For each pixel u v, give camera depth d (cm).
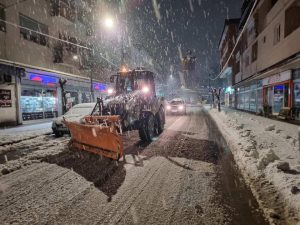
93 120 642
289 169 401
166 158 547
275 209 287
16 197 341
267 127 891
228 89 3831
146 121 748
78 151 616
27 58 1506
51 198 337
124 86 859
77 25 2208
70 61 1959
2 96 1298
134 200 328
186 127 1143
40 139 857
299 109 1191
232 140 711
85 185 385
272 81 1546
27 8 1525
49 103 1731
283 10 1308
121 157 559
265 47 1667
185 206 309
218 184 383
